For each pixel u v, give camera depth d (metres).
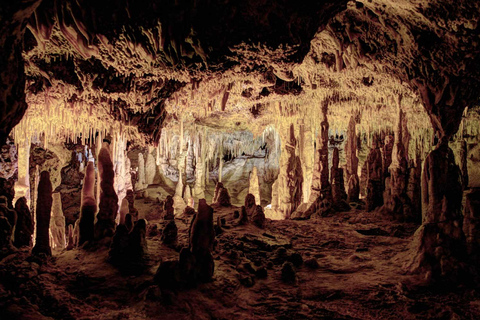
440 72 6.07
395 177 9.72
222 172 23.77
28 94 6.20
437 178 5.49
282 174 12.27
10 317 3.43
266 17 4.00
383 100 10.61
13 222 5.04
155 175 21.09
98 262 4.96
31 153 14.45
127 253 4.97
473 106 11.77
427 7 4.82
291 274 5.27
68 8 3.82
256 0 3.81
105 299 4.22
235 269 5.41
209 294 4.48
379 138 16.56
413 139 15.18
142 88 5.90
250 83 7.94
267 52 4.43
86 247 5.49
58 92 6.01
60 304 3.91
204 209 4.86
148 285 4.41
